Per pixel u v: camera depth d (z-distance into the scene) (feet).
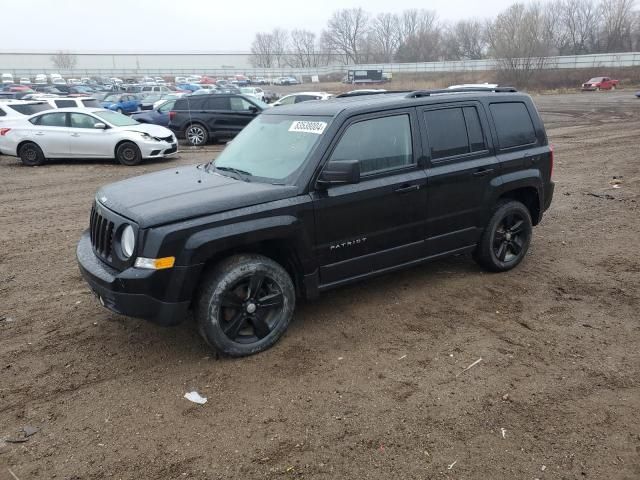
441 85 220.64
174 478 9.37
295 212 13.17
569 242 22.04
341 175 12.99
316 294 14.16
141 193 13.57
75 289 17.83
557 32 302.45
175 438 10.39
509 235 18.26
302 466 9.60
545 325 14.73
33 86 177.47
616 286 17.33
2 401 11.60
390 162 14.96
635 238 22.39
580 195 30.45
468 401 11.40
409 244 15.66
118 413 11.18
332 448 10.04
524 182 17.90
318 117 14.61
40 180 38.81
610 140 53.26
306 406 11.31
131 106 91.04
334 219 13.88
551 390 11.75
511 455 9.80
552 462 9.62
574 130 63.16
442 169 15.87
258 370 12.71
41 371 12.76
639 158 42.04
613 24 284.00
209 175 15.05
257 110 57.88
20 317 15.71
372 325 14.85
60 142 45.24
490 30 243.40
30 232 24.88
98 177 39.73
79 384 12.23
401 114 15.25
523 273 18.57
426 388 11.87
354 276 14.79
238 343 13.12
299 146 14.28
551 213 26.76
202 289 12.48
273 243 13.62
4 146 45.42
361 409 11.18
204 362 13.09
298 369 12.73
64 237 24.03
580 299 16.39
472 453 9.87
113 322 15.30
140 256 11.88
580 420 10.75
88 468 9.62
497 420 10.78
